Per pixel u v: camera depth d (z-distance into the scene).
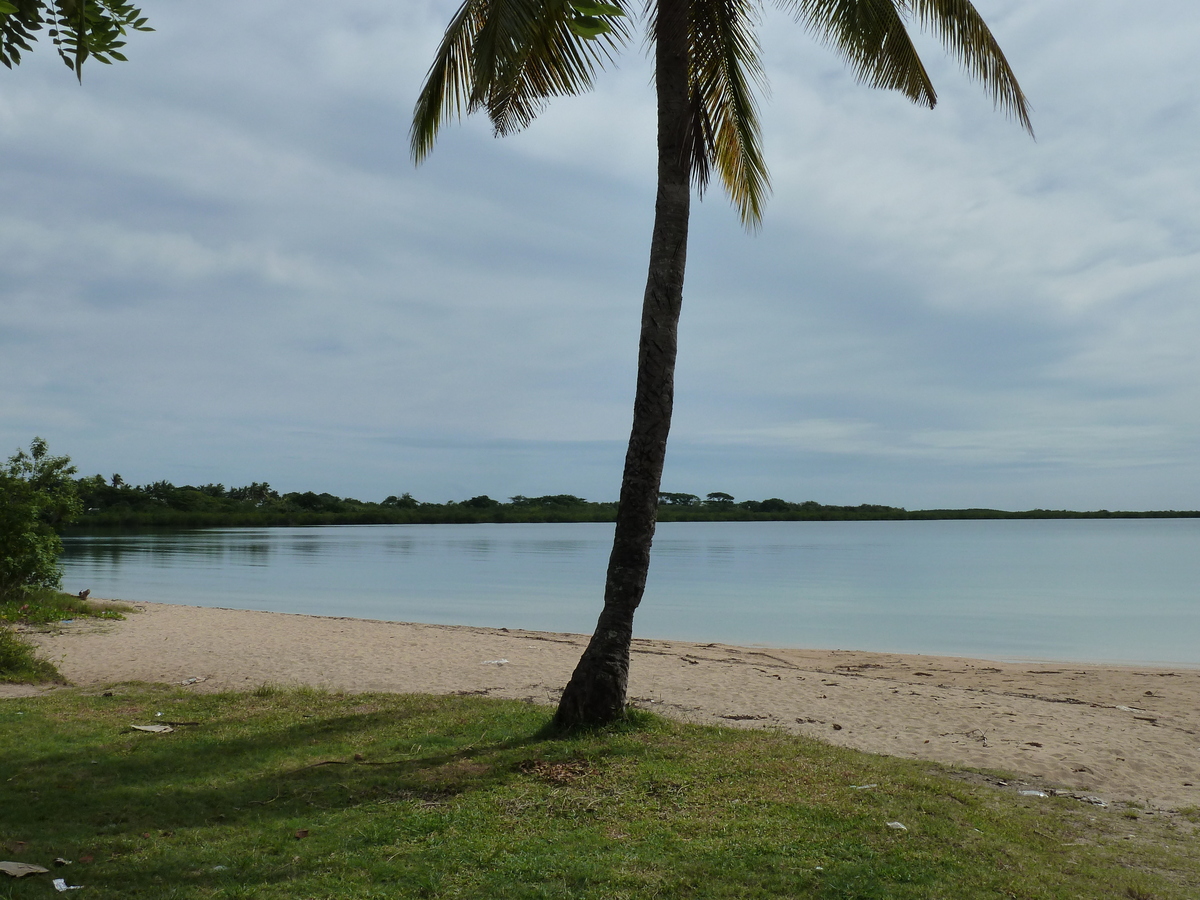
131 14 3.35
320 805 5.92
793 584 39.28
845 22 8.97
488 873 4.68
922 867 4.83
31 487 18.36
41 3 3.25
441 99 9.05
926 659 17.33
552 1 3.77
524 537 104.69
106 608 19.33
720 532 131.75
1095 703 12.38
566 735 7.83
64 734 8.04
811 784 6.41
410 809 5.79
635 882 4.57
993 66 8.84
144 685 11.16
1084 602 32.12
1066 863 5.16
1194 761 8.55
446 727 8.36
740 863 4.83
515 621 24.86
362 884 4.53
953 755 8.41
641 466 8.16
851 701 11.40
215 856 4.91
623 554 8.21
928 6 8.78
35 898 4.21
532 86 9.00
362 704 9.81
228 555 56.88
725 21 9.26
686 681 12.62
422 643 16.16
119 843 5.10
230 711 9.40
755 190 10.60
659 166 8.18
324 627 18.45
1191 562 58.78
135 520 119.12
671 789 6.23
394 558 57.59
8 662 11.33
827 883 4.57
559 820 5.56
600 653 8.14
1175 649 20.36
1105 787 7.43
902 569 49.97
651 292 8.13
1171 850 5.57
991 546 85.75
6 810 5.70
